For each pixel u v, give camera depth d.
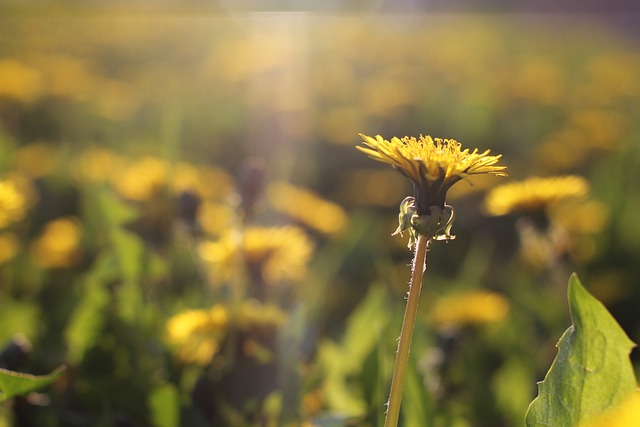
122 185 0.74
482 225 1.01
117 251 0.56
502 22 3.77
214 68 2.04
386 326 0.51
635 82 1.99
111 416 0.44
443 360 0.55
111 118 1.48
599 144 1.28
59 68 1.81
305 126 1.45
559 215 0.79
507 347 0.63
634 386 0.31
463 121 1.60
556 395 0.32
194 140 1.41
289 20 2.93
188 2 2.87
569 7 4.10
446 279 0.91
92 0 2.82
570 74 2.34
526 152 1.43
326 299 0.73
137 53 2.50
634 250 0.80
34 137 1.42
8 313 0.59
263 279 0.55
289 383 0.45
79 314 0.53
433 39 2.92
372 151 0.32
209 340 0.48
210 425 0.46
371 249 0.79
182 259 0.63
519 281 0.77
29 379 0.35
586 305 0.32
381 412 0.43
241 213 0.50
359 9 3.21
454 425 0.46
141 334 0.51
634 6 4.04
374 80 2.04
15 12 2.65
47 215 0.93
